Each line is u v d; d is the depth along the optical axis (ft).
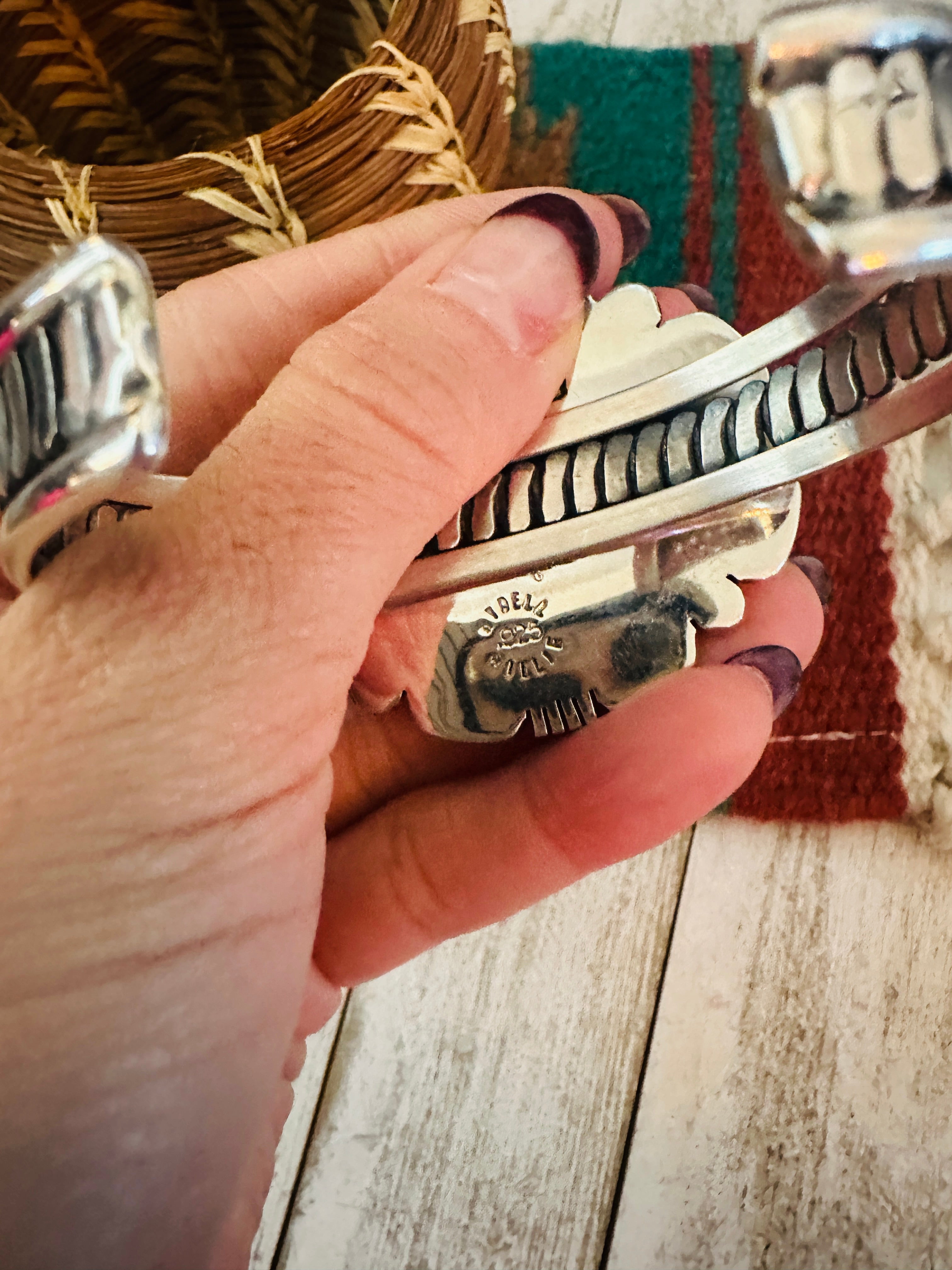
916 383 0.35
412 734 0.46
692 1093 0.56
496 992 0.58
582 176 0.65
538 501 0.40
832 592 0.59
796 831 0.58
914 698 0.57
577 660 0.41
